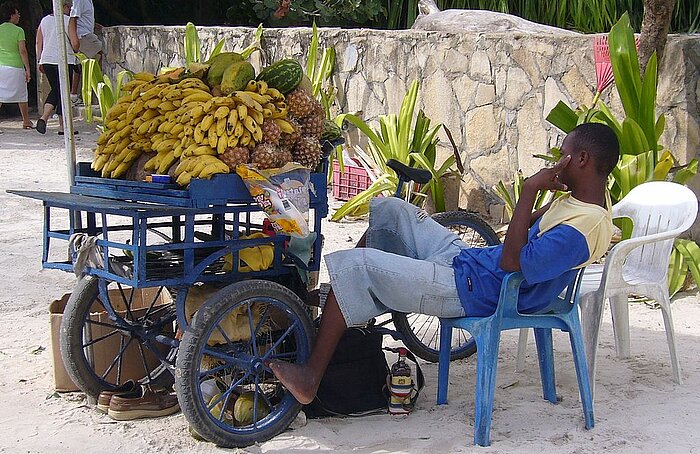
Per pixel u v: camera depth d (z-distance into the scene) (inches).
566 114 232.2
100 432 144.1
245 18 520.7
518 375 172.1
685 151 241.3
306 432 145.4
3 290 224.4
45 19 482.6
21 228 286.5
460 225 186.2
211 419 135.8
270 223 144.6
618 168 220.1
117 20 643.5
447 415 152.5
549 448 138.3
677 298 221.5
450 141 295.7
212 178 136.2
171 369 143.2
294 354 145.9
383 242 160.2
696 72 237.1
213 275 141.6
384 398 154.4
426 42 317.1
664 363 176.9
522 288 142.5
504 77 289.9
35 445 138.7
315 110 153.7
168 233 275.7
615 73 219.5
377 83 341.1
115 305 172.4
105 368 158.7
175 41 468.4
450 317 145.9
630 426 146.9
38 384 165.5
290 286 155.7
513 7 366.6
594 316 157.4
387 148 303.7
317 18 431.5
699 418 150.1
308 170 145.6
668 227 170.2
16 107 601.6
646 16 236.2
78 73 499.8
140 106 148.5
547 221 139.9
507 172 293.6
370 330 154.7
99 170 158.7
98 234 155.6
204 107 140.9
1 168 386.0
